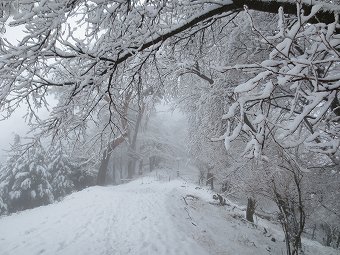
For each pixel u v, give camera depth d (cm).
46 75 427
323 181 779
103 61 435
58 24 364
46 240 805
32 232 885
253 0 398
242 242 1089
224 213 1466
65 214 1096
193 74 1016
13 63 383
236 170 800
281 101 766
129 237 877
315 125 274
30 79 400
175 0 461
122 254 748
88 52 405
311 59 248
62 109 444
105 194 1543
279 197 755
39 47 380
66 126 486
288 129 256
